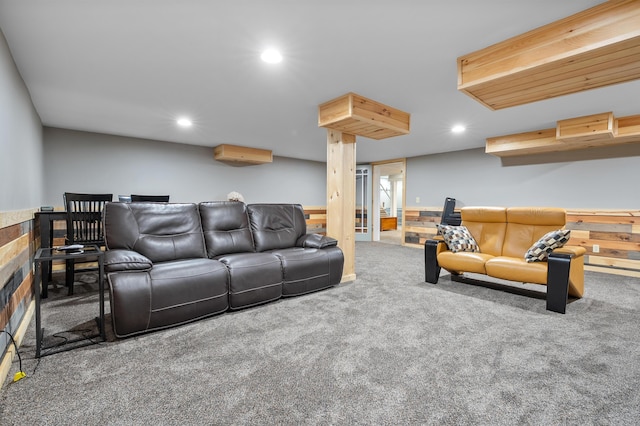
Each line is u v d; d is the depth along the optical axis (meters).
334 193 3.49
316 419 1.26
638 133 3.45
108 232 2.39
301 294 2.97
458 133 4.51
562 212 2.99
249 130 4.38
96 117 3.66
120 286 1.97
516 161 5.21
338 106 3.01
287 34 1.89
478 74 2.11
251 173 6.30
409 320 2.34
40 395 1.40
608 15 1.59
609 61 1.79
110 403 1.35
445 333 2.11
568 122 3.70
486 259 3.08
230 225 3.08
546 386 1.50
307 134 4.64
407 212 6.81
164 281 2.14
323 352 1.83
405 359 1.75
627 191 4.13
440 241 3.51
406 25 1.79
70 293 2.96
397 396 1.41
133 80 2.60
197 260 2.57
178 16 1.69
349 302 2.77
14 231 2.02
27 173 2.65
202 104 3.22
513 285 3.38
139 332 2.05
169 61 2.25
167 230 2.67
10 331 1.83
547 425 1.23
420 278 3.71
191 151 5.42
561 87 2.19
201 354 1.80
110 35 1.89
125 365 1.67
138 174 4.82
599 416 1.29
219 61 2.25
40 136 3.67
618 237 4.19
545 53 1.82
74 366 1.66
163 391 1.44
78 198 3.04
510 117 3.65
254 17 1.71
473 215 3.66
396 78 2.57
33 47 2.02
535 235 3.17
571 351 1.86
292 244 3.47
